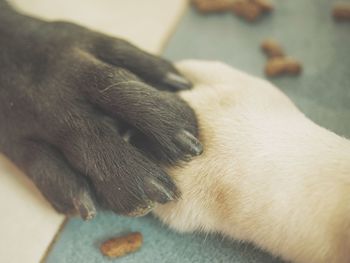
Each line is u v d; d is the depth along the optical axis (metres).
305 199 0.18
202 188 0.19
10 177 0.23
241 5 0.29
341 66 0.26
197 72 0.22
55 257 0.21
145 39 0.28
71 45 0.21
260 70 0.27
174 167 0.19
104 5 0.30
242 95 0.20
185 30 0.29
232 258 0.20
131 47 0.22
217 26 0.29
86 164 0.19
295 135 0.19
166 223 0.21
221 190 0.19
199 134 0.19
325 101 0.25
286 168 0.18
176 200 0.19
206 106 0.20
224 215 0.19
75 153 0.19
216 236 0.21
